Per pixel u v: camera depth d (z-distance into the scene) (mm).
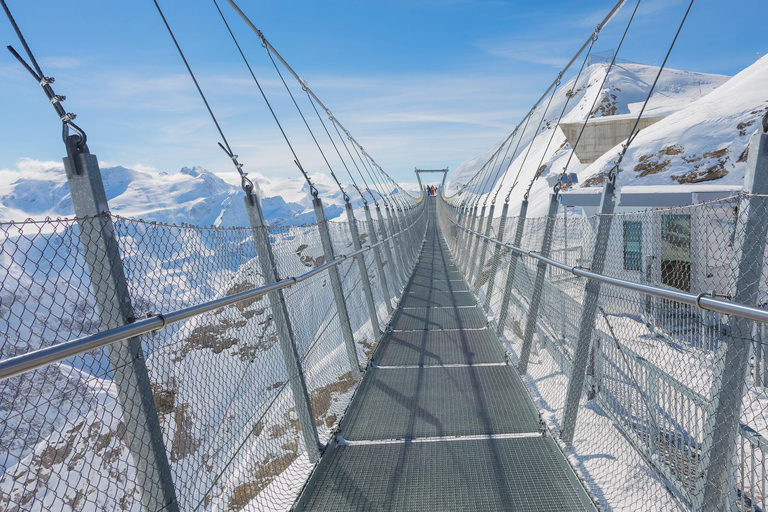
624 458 2645
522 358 4164
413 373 4375
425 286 9938
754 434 1761
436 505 2322
